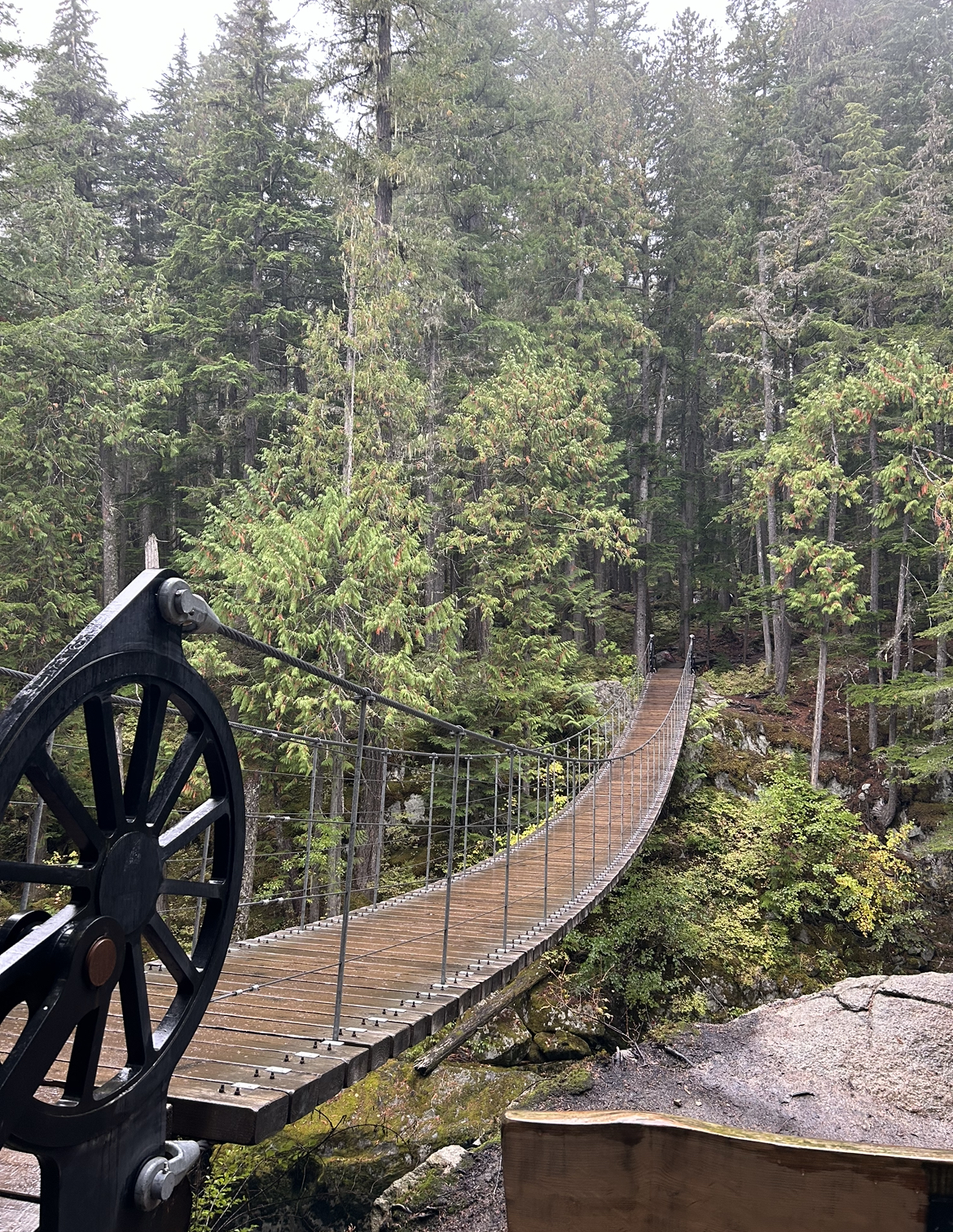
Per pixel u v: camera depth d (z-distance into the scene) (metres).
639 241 25.52
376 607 11.07
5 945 1.34
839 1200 0.85
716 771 16.03
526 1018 9.88
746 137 25.48
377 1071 8.66
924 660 19.59
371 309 12.47
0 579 12.74
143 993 1.55
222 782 1.83
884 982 10.29
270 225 21.36
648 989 10.72
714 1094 8.93
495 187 20.84
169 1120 2.63
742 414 23.94
